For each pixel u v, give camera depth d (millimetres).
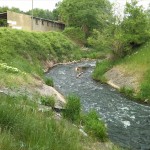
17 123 8344
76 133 10969
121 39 33062
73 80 31500
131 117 17516
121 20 34906
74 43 63438
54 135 8977
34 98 15555
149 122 16594
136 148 12797
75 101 14672
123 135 14344
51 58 46125
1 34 37688
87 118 14383
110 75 30828
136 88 24531
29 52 39219
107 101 21688
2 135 7020
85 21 72438
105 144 12125
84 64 48438
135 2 34781
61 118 13258
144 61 28109
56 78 32531
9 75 19359
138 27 34031
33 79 21469
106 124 15945
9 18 52062
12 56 32312
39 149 7242
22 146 7102
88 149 10352
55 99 17484
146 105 20812
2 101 10219
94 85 28578
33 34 48031
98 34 37594
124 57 33188
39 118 10391
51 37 54188
